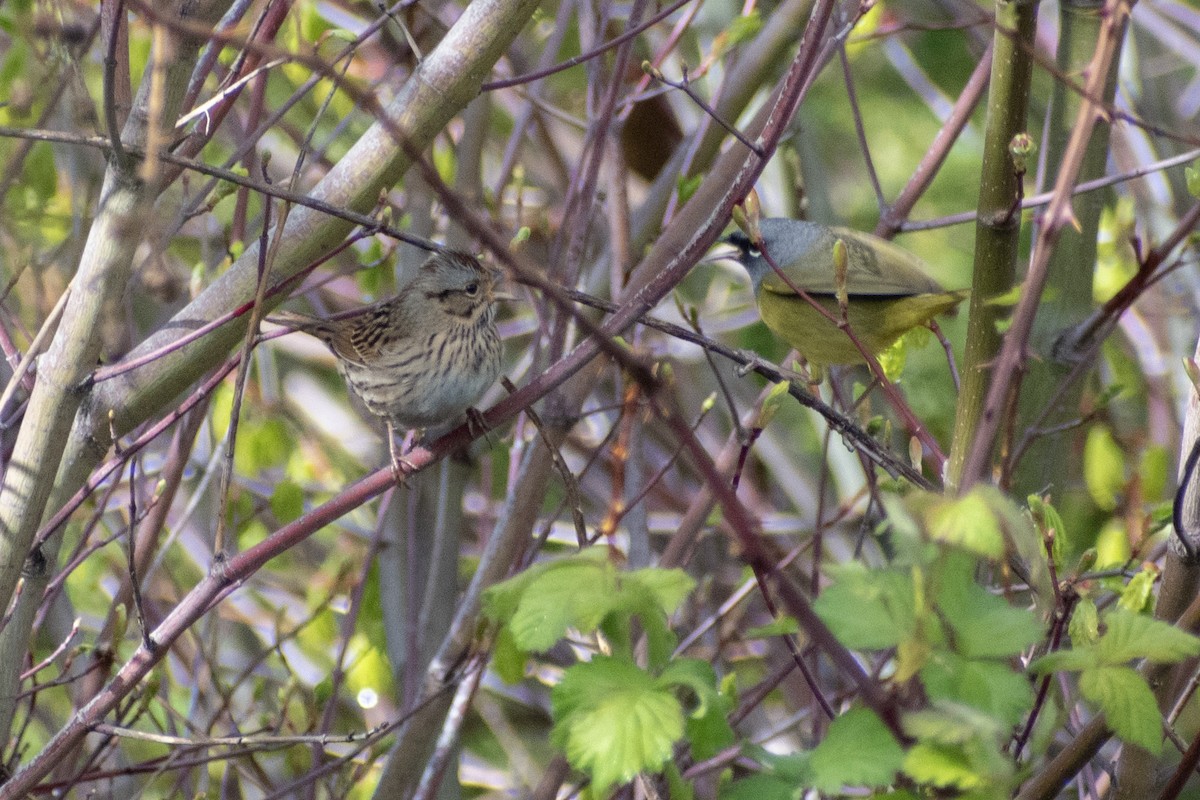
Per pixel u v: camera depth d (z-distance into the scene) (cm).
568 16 1198
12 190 1163
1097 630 602
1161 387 1260
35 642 953
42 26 736
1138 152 1266
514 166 1388
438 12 1253
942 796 500
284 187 730
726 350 779
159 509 1002
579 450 1477
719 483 439
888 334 1051
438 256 952
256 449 1262
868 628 452
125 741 1095
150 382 788
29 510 735
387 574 1168
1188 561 691
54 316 799
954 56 1794
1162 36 1488
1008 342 481
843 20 1084
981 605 473
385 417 980
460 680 909
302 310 1451
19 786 684
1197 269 1241
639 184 1611
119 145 688
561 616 495
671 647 525
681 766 812
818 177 1463
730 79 1193
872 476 814
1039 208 1037
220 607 1325
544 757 1502
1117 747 941
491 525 1364
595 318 1120
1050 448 898
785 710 1302
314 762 1005
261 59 895
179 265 1309
